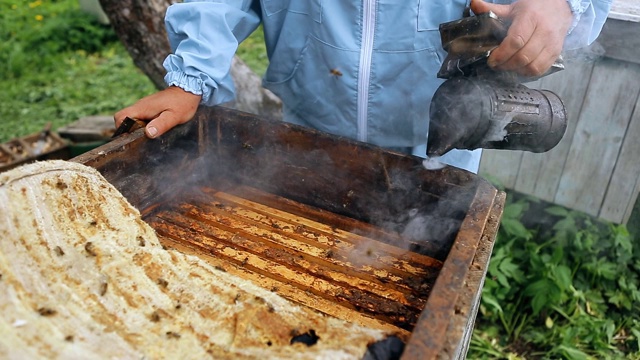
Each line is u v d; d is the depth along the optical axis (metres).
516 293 2.60
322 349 0.88
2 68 5.57
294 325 0.93
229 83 1.66
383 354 0.89
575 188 2.64
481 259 1.05
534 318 2.53
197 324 0.94
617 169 2.50
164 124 1.44
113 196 1.19
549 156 2.64
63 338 0.85
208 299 0.98
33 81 5.31
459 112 1.23
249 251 1.37
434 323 0.87
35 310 0.88
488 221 1.19
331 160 1.51
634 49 2.26
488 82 1.27
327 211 1.58
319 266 1.33
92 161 1.28
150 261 1.05
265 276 1.29
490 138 1.27
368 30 1.53
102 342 0.86
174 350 0.88
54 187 1.08
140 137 1.41
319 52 1.64
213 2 1.58
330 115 1.75
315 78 1.71
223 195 1.62
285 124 1.54
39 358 0.81
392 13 1.50
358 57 1.57
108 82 5.30
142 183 1.45
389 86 1.62
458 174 1.33
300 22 1.65
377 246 1.42
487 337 2.50
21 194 1.03
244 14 1.67
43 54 5.84
